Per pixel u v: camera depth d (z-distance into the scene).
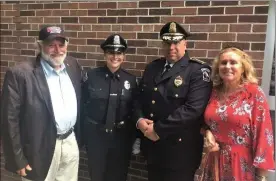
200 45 2.45
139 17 2.65
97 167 2.45
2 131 2.09
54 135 2.17
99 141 2.40
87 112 2.42
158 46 2.60
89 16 2.86
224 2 2.33
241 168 1.82
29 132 2.10
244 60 1.85
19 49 3.24
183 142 2.09
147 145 2.27
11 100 2.04
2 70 3.37
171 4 2.52
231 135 1.84
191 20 2.46
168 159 2.12
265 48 2.27
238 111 1.81
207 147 1.92
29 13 3.14
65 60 2.37
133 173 2.83
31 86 2.08
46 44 2.13
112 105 2.35
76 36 2.94
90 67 2.91
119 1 2.71
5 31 3.30
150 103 2.17
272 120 2.31
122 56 2.39
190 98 2.02
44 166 2.16
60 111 2.17
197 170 2.45
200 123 2.08
